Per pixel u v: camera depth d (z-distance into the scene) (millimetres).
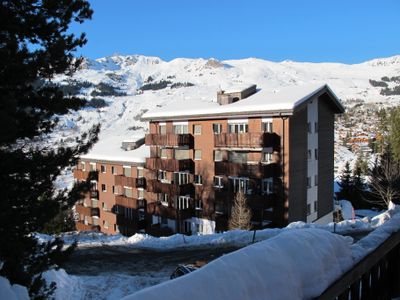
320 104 33062
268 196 28406
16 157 9062
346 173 47094
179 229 36156
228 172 30406
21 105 9422
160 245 21531
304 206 30562
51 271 13469
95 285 14617
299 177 29750
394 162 37062
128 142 44062
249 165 28906
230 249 18688
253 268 3066
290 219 28688
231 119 31391
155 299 2426
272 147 28875
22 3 9383
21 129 9406
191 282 2666
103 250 21312
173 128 36719
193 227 35031
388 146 47750
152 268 16797
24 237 8969
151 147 38406
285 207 28484
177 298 2510
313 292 3432
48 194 9859
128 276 15656
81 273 16609
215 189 32625
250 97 32781
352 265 4059
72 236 26359
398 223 5324
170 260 17906
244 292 2865
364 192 42594
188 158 35312
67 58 9625
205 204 33938
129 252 20438
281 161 28500
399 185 33250
